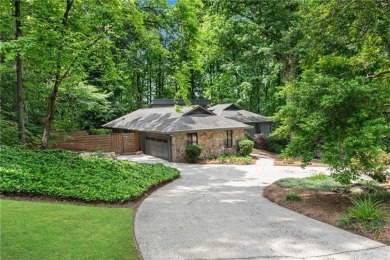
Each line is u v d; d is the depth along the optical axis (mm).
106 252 6016
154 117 27609
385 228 7586
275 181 15258
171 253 6438
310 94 10258
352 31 13109
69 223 7508
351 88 9211
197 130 23469
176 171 17359
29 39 12742
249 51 26641
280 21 24938
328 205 10062
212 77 41844
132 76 36281
